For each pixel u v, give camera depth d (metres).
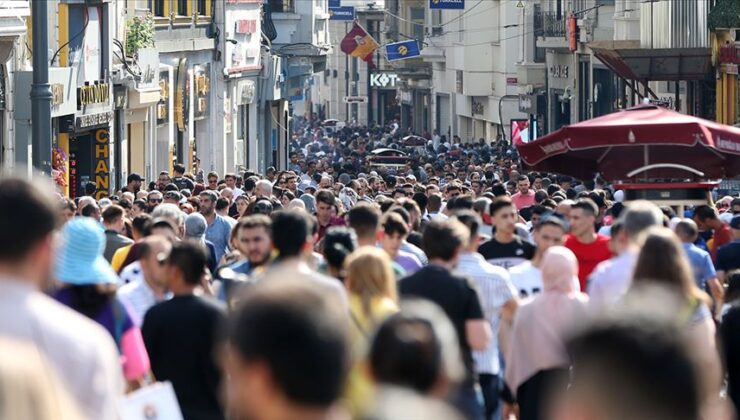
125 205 43.75
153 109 92.19
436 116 193.38
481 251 27.98
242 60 113.38
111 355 12.74
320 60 138.25
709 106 97.19
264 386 8.05
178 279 19.44
